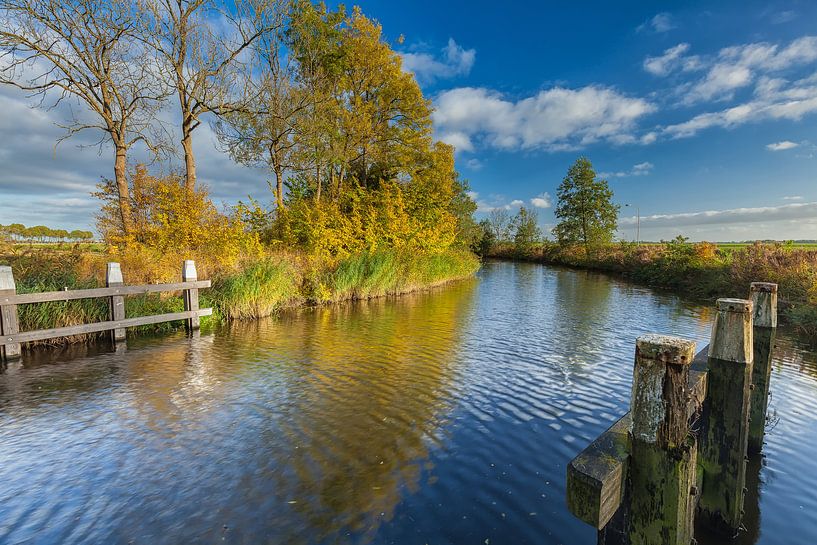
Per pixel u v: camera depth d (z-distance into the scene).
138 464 3.63
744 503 3.06
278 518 2.93
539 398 5.19
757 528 2.82
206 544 2.68
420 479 3.42
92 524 2.87
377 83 23.92
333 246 15.90
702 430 2.85
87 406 4.87
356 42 22.03
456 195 33.12
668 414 1.63
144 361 6.76
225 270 11.53
